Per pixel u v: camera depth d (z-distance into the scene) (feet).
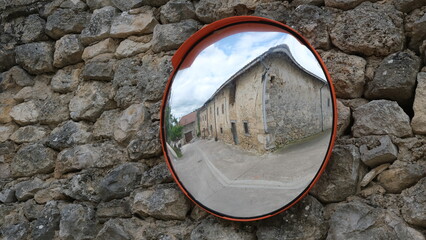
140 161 9.80
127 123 9.97
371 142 7.69
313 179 7.43
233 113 8.21
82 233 9.68
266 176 7.84
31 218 10.62
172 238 8.77
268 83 7.96
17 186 10.99
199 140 8.52
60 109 11.17
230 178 8.15
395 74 7.77
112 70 10.66
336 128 7.34
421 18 7.84
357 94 8.18
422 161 7.36
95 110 10.61
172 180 9.23
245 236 8.14
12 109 11.72
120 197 9.63
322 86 7.47
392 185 7.46
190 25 9.98
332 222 7.61
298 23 8.75
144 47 10.43
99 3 11.23
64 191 10.26
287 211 7.93
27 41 11.94
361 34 8.17
